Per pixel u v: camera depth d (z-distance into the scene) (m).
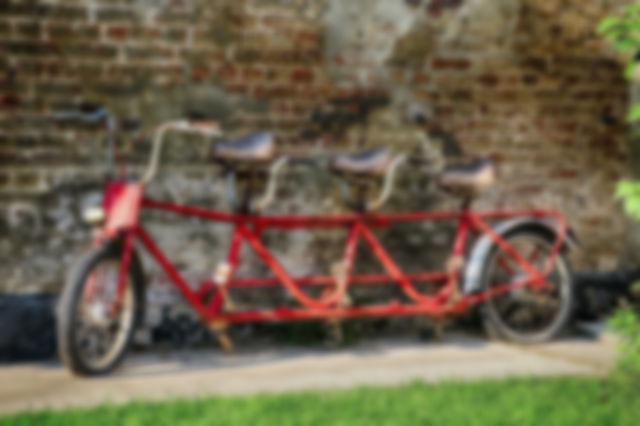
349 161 5.18
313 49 5.57
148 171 5.03
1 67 5.03
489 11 5.87
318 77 5.59
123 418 3.59
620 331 4.29
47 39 5.09
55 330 5.04
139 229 4.70
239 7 5.41
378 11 5.67
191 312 5.36
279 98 5.53
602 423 3.65
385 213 5.80
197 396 3.97
